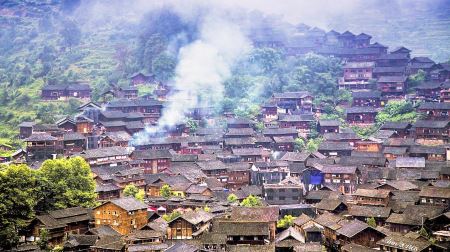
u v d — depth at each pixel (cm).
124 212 15975
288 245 14138
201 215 16088
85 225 16150
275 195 18888
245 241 14675
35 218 15400
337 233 14575
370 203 16538
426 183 18050
